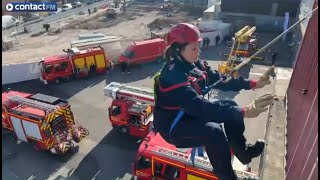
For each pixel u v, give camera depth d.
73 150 19.58
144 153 14.42
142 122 19.69
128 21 53.81
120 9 62.31
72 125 19.81
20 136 19.69
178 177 13.68
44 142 18.59
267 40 39.88
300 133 8.09
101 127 22.05
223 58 35.09
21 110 18.95
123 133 20.72
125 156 19.02
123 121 20.17
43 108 18.73
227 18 45.25
